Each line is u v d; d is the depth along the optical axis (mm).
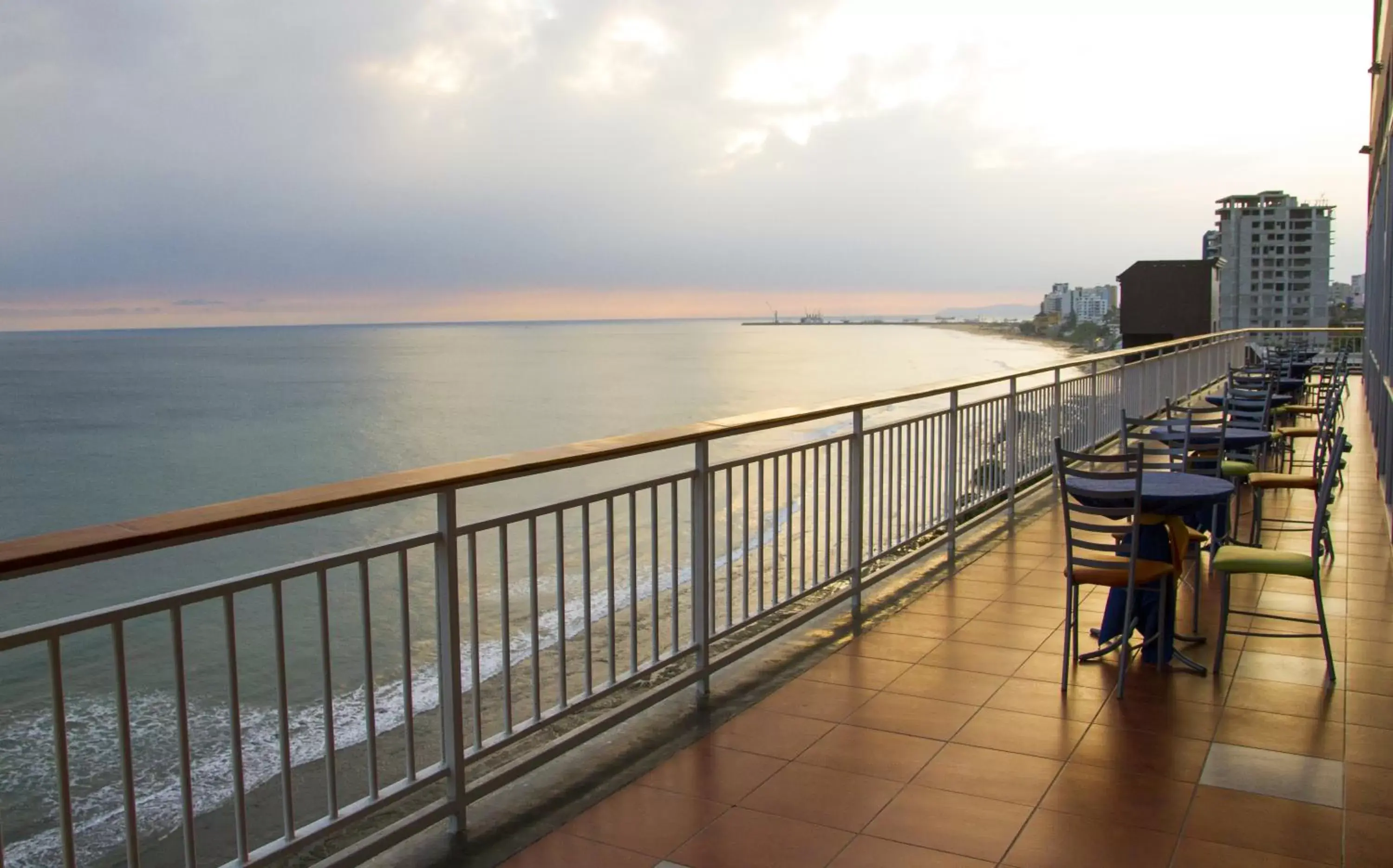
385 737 7926
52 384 96750
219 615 18250
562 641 3613
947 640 5316
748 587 4773
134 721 11984
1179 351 16234
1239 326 62438
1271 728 4094
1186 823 3289
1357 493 9648
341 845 3531
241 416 66562
